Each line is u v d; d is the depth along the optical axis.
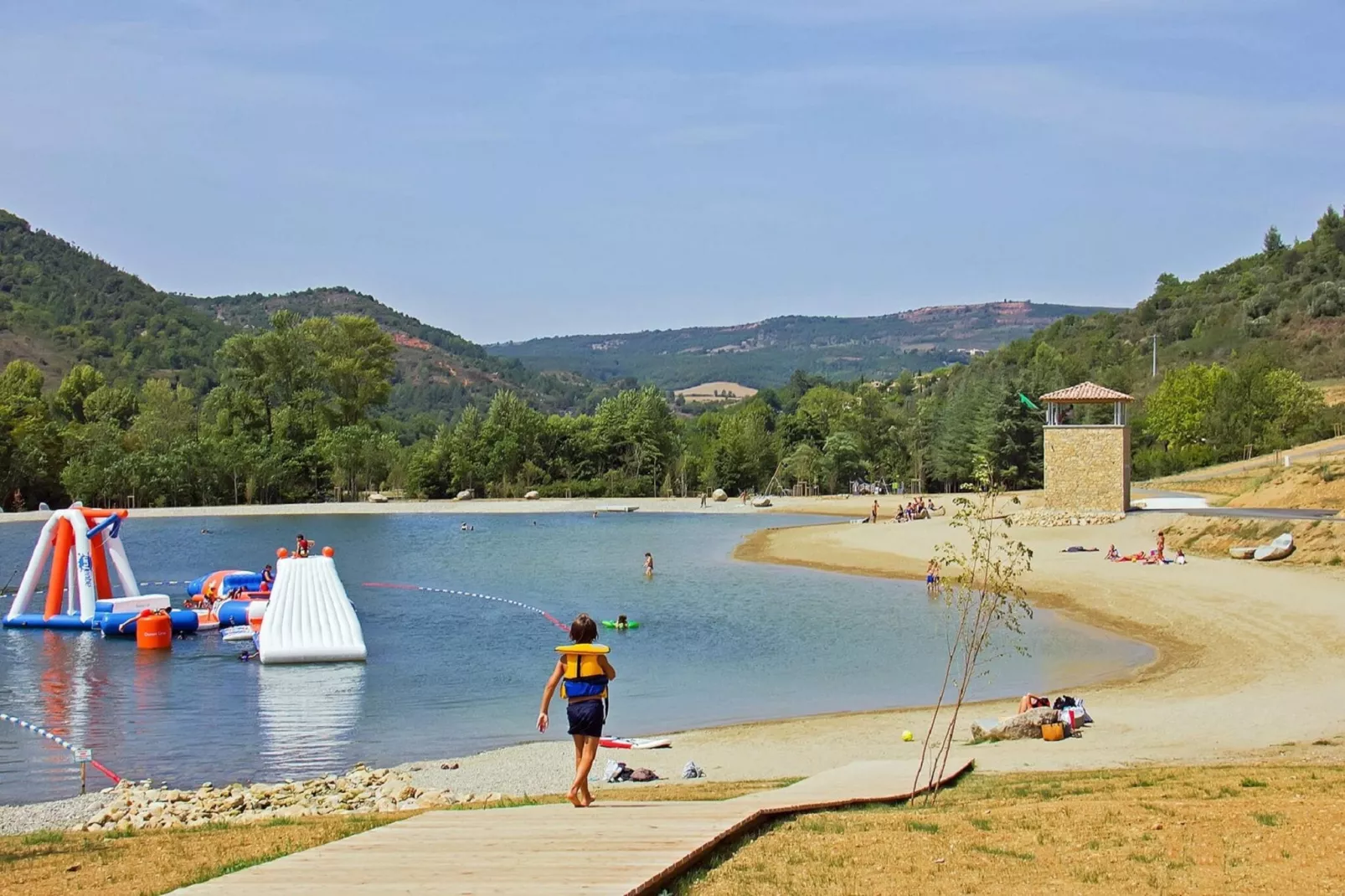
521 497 130.00
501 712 29.06
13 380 150.75
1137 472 103.00
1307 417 100.81
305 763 24.27
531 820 12.88
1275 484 67.81
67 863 14.48
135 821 19.41
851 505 112.50
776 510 110.50
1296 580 44.00
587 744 13.89
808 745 24.23
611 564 64.25
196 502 121.38
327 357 140.38
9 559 71.31
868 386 145.88
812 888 10.43
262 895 9.73
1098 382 137.62
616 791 19.22
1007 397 116.31
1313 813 12.85
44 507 44.53
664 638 39.56
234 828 16.88
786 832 12.87
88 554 43.44
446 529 92.56
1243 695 27.23
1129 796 15.42
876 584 53.19
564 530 90.56
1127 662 33.19
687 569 61.12
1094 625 39.59
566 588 54.12
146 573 65.38
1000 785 17.39
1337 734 22.34
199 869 13.20
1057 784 17.30
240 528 95.44
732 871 11.07
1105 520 64.81
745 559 65.19
